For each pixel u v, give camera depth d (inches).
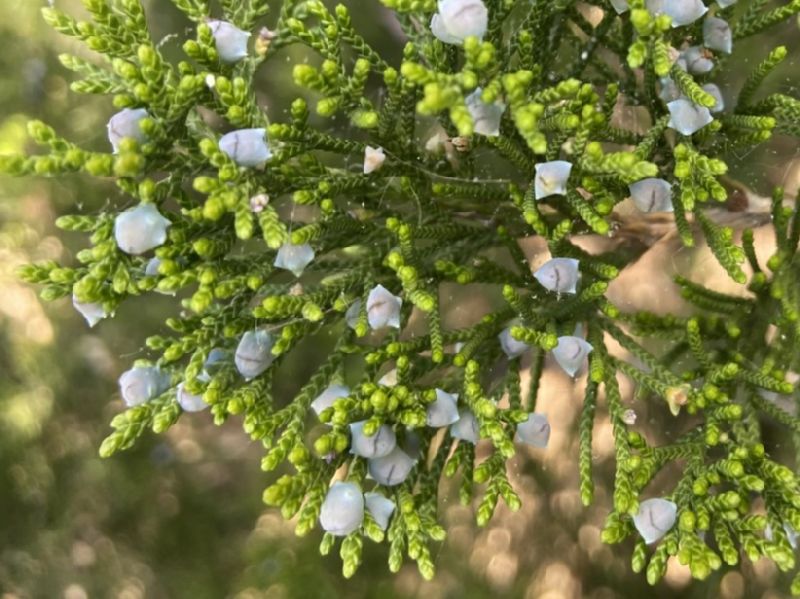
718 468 7.1
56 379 14.2
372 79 12.0
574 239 9.4
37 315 14.0
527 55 7.3
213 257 7.1
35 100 13.0
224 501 15.5
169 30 12.7
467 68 6.7
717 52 7.6
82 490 14.7
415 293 7.0
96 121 13.1
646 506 7.0
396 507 7.2
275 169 7.2
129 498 14.8
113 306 7.0
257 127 7.3
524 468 13.5
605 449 12.7
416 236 7.7
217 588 14.6
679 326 7.9
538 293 7.8
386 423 7.1
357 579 13.3
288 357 13.7
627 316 7.9
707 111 7.2
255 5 7.4
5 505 14.3
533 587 13.4
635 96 7.9
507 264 11.4
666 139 7.7
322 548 7.0
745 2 9.8
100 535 14.9
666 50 7.0
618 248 8.3
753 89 7.6
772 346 7.7
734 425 7.3
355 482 7.0
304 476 7.0
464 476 7.3
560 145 7.2
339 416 6.9
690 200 7.1
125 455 14.9
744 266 10.7
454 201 7.9
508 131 7.4
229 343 7.4
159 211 7.0
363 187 7.6
